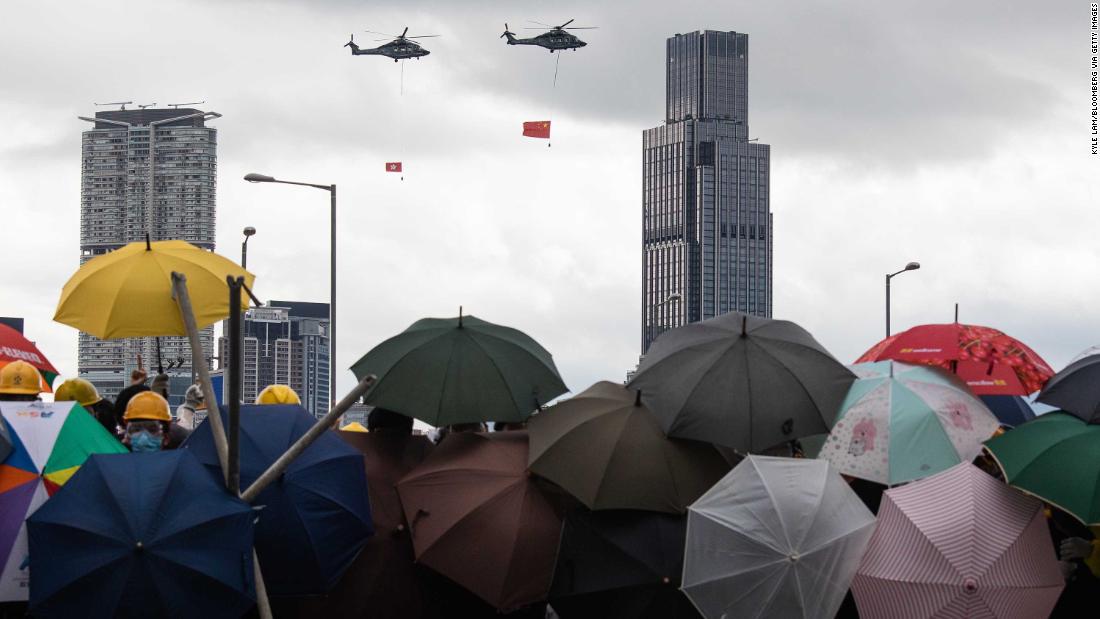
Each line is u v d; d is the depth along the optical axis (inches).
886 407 678.5
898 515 604.4
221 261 714.8
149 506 544.7
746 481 598.2
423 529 663.8
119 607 532.1
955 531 594.2
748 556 578.2
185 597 539.5
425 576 684.1
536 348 741.3
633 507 633.6
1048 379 733.3
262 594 580.4
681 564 627.2
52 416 600.4
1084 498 589.9
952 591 588.1
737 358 666.2
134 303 681.6
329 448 641.0
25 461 584.4
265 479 575.2
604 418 657.0
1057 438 609.9
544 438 657.0
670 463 645.9
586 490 636.7
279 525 613.6
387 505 692.7
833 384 676.1
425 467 684.1
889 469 669.3
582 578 637.3
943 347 741.3
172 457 565.0
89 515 541.0
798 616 575.5
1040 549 601.9
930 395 684.1
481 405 697.6
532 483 665.0
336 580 632.4
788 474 597.6
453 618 690.8
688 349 676.7
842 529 585.3
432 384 700.0
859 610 607.5
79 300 683.4
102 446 606.2
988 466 673.6
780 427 653.9
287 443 631.8
